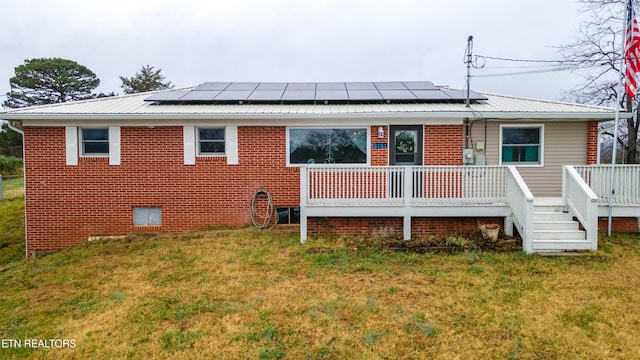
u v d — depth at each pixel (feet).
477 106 33.58
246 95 36.27
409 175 28.02
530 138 33.55
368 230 29.30
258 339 15.24
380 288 20.04
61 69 125.90
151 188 32.65
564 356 13.99
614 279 20.88
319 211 28.40
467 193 27.94
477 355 14.10
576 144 33.30
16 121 31.68
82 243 31.48
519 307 17.72
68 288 21.72
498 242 26.32
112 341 15.33
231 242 28.81
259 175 32.94
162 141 32.42
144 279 22.33
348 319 16.72
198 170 32.73
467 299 18.58
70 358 14.28
